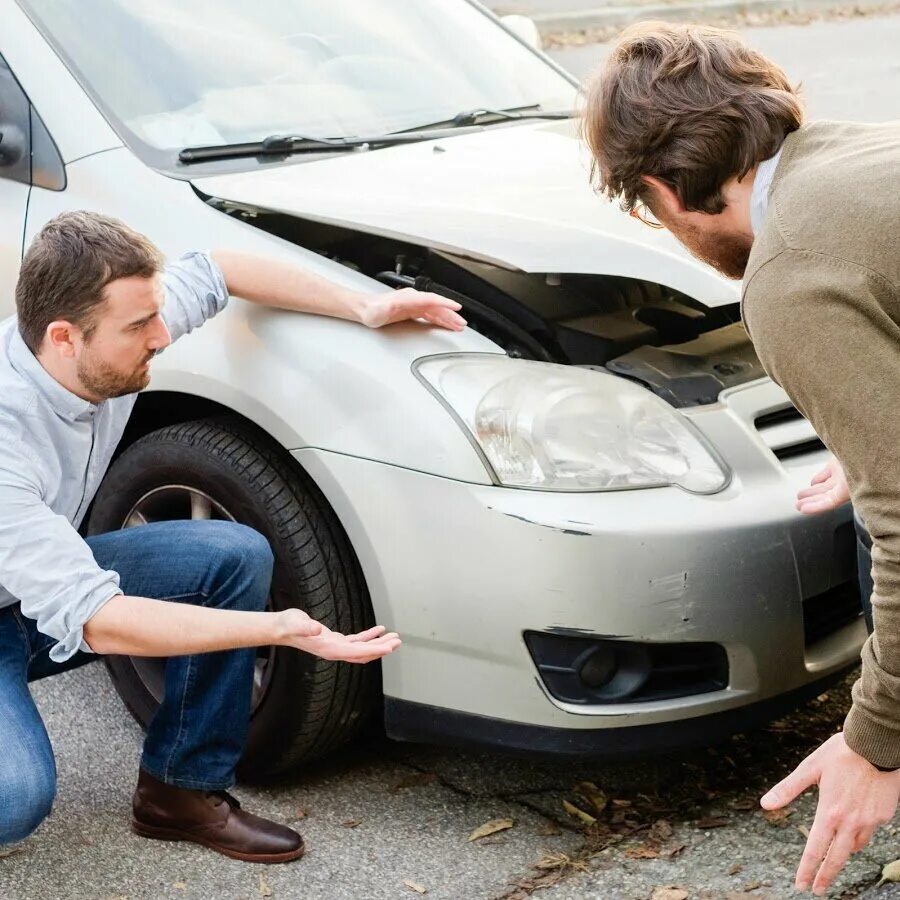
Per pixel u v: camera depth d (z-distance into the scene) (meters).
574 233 2.38
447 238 2.36
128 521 2.71
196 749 2.37
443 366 2.34
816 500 2.31
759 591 2.27
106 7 3.00
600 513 2.21
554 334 2.65
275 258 2.54
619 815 2.47
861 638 2.49
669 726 2.29
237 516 2.49
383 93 3.19
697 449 2.36
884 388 1.52
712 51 1.73
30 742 2.16
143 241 2.07
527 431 2.27
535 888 2.25
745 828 2.38
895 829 2.28
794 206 1.59
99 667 3.13
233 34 3.15
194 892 2.29
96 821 2.52
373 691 2.53
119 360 2.09
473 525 2.24
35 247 2.06
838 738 1.70
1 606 2.27
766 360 1.61
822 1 11.45
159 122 2.86
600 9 11.12
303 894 2.28
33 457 2.12
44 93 2.83
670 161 1.73
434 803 2.55
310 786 2.63
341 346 2.39
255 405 2.43
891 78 8.71
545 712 2.27
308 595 2.43
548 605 2.21
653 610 2.21
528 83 3.48
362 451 2.32
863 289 1.53
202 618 2.04
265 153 2.88
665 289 2.94
